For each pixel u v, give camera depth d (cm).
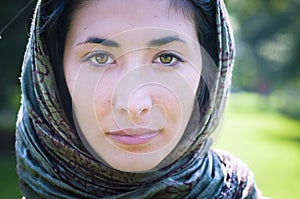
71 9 110
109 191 118
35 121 122
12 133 991
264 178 865
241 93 4347
